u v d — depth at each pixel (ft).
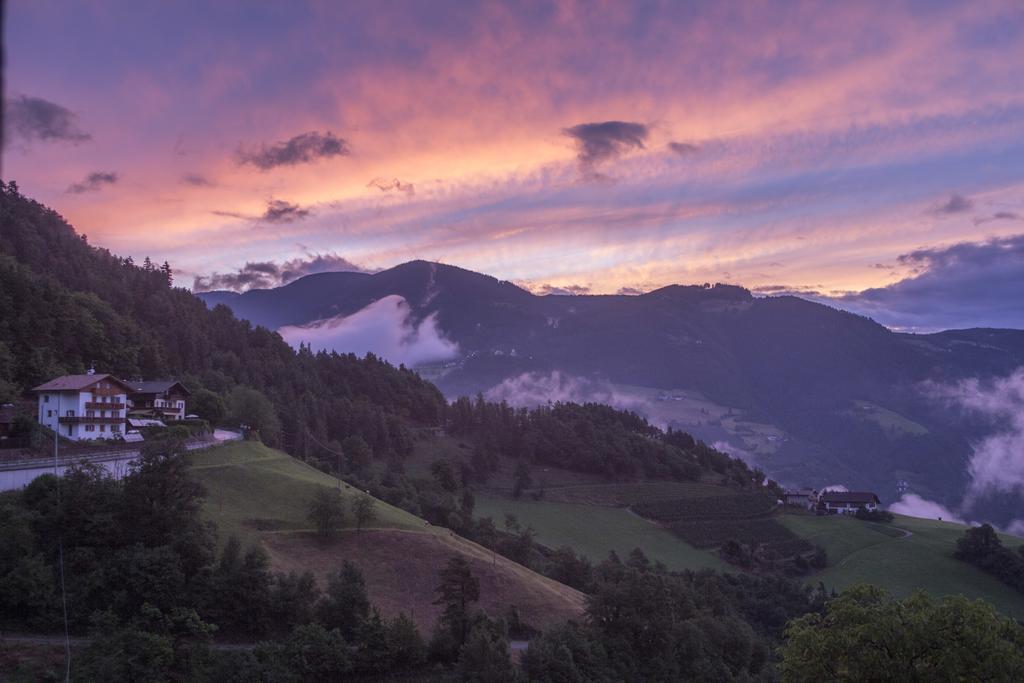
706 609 380.17
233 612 239.71
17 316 466.70
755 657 355.97
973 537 574.56
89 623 220.64
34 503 249.96
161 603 230.48
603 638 280.10
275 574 266.98
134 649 203.72
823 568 579.07
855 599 170.81
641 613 293.64
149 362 570.46
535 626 297.53
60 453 318.04
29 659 199.11
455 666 238.07
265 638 239.71
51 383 371.97
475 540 446.60
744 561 581.94
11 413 344.49
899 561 581.53
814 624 171.32
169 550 242.99
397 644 239.71
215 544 270.26
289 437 596.29
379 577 300.61
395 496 471.21
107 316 565.12
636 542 604.08
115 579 230.07
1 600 215.92
